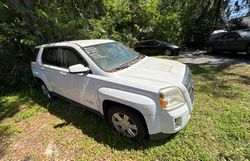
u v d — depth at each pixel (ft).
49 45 16.17
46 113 16.29
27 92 22.40
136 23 57.06
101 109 11.91
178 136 11.19
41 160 11.10
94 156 10.71
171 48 50.62
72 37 25.64
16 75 25.39
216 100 15.25
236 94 16.19
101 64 12.11
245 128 11.44
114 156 10.52
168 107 9.41
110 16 39.75
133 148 10.82
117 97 10.40
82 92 12.81
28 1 23.26
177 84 10.02
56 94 16.47
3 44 25.72
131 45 48.34
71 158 10.84
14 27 24.89
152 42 54.54
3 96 23.17
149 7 55.11
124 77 10.86
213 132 11.31
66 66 14.16
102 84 11.25
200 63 32.14
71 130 13.17
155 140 10.86
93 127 13.16
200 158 9.66
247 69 24.56
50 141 12.48
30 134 13.67
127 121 10.91
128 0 49.75
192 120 12.59
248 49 37.27
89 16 31.55
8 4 23.16
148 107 9.49
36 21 23.72
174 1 66.13
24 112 17.12
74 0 28.68
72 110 15.74
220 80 20.21
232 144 10.37
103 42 14.37
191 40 69.92
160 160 9.90
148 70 11.59
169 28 65.26
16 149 12.50
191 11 65.46
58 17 23.49
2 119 16.87
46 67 16.15
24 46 25.91
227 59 35.24
